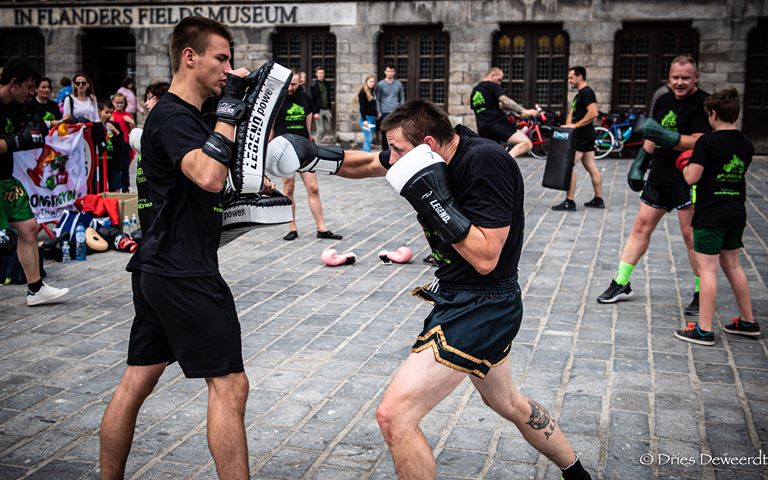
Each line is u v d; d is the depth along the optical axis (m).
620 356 5.21
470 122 20.08
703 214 5.32
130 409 3.26
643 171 6.34
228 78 2.95
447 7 19.78
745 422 4.21
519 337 5.60
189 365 3.12
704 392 4.62
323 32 20.83
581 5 19.06
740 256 8.21
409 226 10.07
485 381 3.13
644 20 18.86
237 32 20.98
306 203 12.04
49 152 8.93
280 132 9.08
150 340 3.24
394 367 5.03
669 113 5.84
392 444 2.89
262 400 4.51
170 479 3.62
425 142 2.97
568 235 9.31
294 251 8.54
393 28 20.45
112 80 22.84
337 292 6.85
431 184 2.83
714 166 5.22
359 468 3.72
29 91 6.07
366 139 18.50
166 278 3.08
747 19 18.30
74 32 21.81
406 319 6.06
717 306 6.34
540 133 18.23
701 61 18.72
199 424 4.21
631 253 6.42
